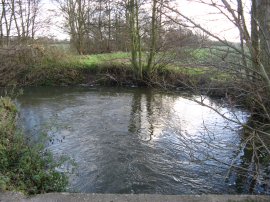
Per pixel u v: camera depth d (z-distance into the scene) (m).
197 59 4.26
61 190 4.96
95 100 16.11
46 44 22.97
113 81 20.72
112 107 14.52
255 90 4.12
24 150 5.72
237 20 3.42
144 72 19.98
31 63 21.05
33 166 5.39
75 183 6.91
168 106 14.77
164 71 18.06
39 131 9.22
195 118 12.42
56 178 5.16
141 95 17.53
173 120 12.19
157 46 17.34
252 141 4.52
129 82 20.59
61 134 10.28
